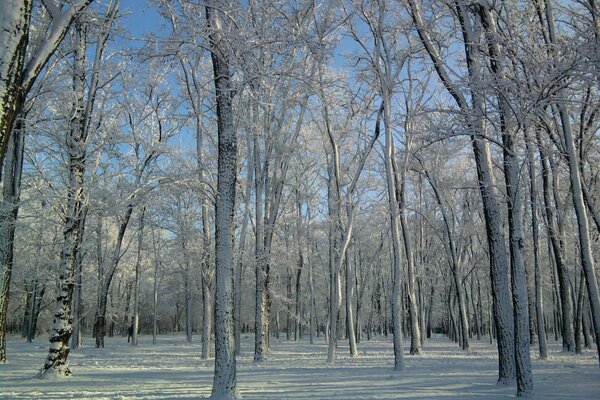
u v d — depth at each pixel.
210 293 22.48
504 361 11.35
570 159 11.12
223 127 10.13
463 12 11.56
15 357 20.91
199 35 9.98
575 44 9.75
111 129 17.59
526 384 9.43
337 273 20.59
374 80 19.91
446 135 10.80
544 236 32.69
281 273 43.31
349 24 17.75
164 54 10.55
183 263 36.00
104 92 17.09
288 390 10.56
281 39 10.22
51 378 12.78
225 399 9.09
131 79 18.28
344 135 24.53
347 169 28.19
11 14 4.92
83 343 38.84
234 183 10.09
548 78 9.53
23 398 9.33
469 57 11.32
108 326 58.31
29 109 15.91
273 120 23.42
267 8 10.80
